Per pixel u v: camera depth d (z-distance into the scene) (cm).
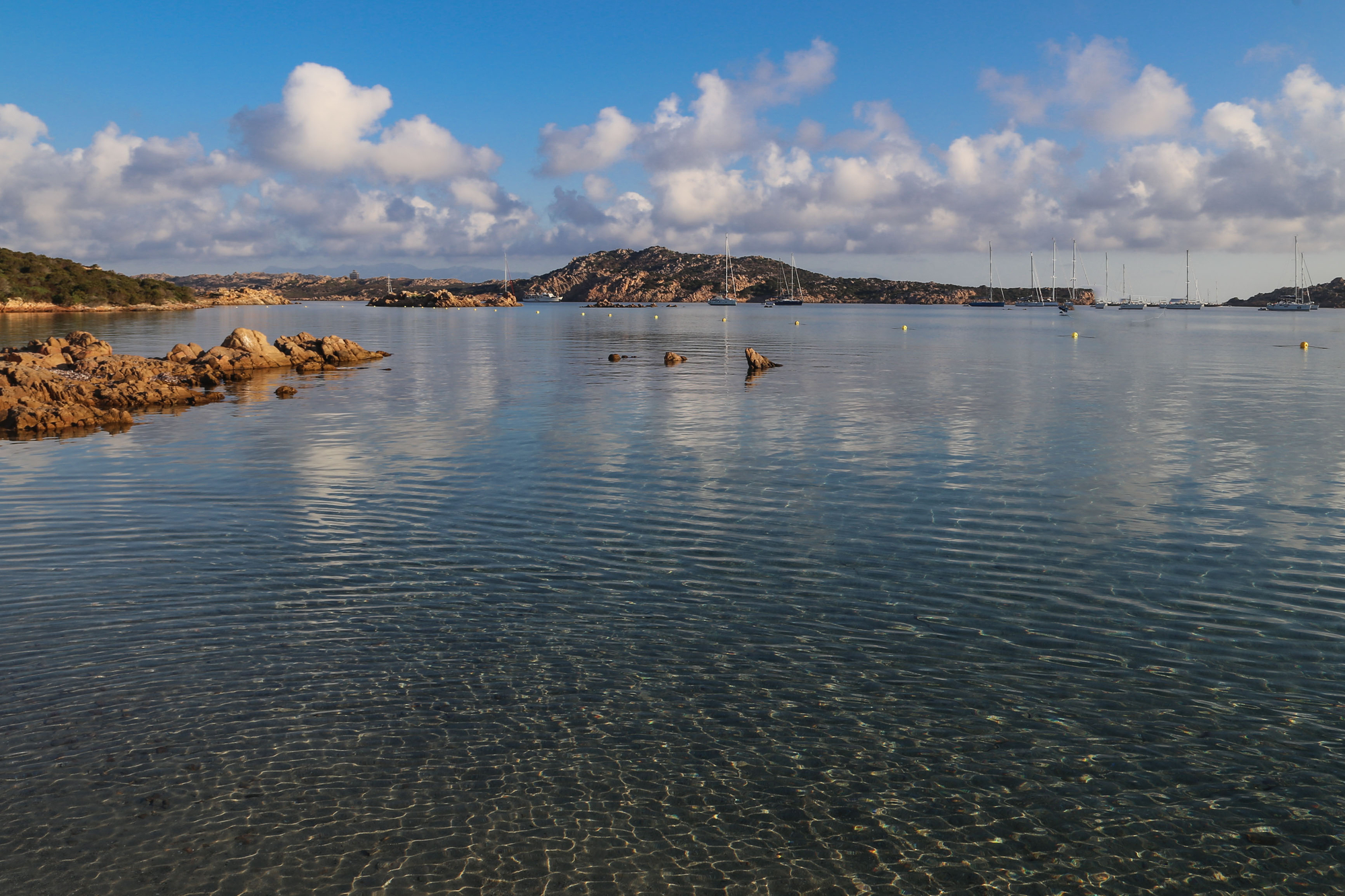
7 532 1895
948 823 890
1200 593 1503
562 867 821
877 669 1222
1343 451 2797
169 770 970
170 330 12062
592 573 1623
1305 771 965
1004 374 5728
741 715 1098
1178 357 7431
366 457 2762
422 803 916
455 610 1440
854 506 2114
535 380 5281
